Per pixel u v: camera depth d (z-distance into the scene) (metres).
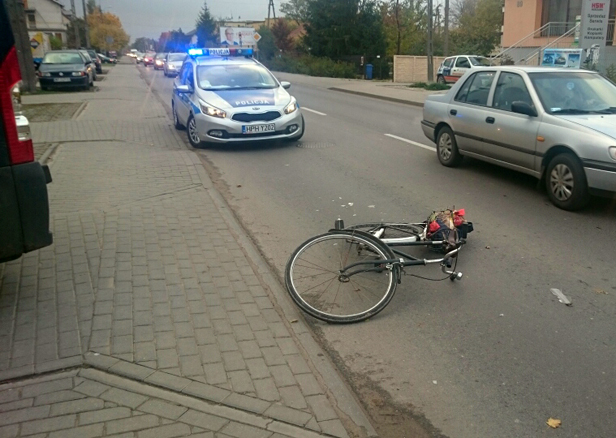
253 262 5.54
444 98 9.83
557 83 8.06
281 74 48.09
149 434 3.07
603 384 3.70
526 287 5.08
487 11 56.75
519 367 3.90
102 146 11.49
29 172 4.35
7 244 4.31
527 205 7.47
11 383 3.51
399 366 3.94
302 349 3.99
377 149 11.52
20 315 4.39
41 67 25.75
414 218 7.02
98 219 6.76
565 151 7.19
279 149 11.63
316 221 6.98
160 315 4.42
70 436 3.04
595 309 4.66
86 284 4.96
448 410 3.48
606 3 20.73
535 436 3.25
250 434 3.10
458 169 9.62
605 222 6.76
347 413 3.34
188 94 12.22
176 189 8.17
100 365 3.70
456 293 5.00
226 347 3.97
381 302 4.57
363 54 47.88
